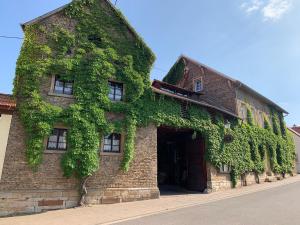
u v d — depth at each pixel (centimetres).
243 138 1970
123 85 1377
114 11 1470
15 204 1012
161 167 2142
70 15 1341
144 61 1472
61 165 1123
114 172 1238
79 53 1291
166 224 813
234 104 2022
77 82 1241
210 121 1708
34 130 1100
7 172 1030
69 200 1110
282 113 2842
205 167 1648
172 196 1430
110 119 1280
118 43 1423
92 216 945
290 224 770
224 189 1681
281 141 2561
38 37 1237
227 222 810
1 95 1158
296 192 1450
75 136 1149
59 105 1184
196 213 963
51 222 866
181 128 1577
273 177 2239
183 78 2545
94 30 1377
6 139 1059
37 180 1069
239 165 1847
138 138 1351
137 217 930
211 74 2269
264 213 924
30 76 1161
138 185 1289
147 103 1421
